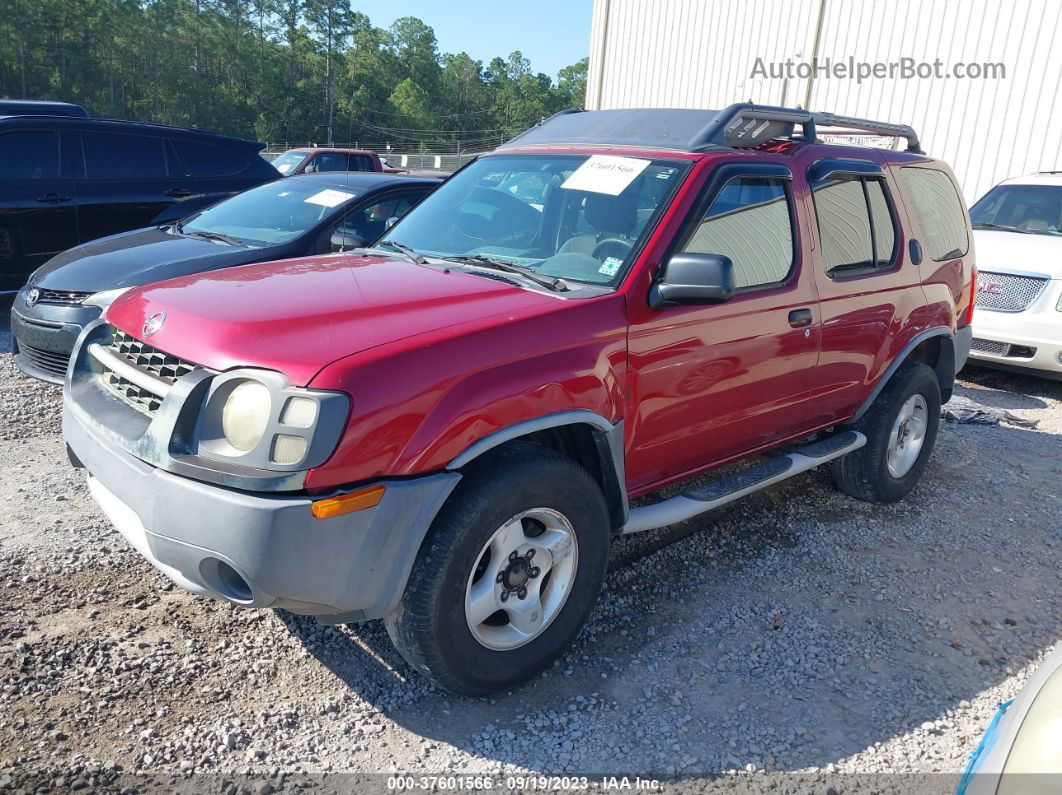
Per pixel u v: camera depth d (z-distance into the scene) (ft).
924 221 16.17
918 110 47.65
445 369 8.63
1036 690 6.81
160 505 8.32
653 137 12.66
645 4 63.00
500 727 9.39
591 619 11.65
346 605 8.42
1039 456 19.84
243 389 8.26
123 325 10.00
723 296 10.28
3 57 246.06
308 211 21.58
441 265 11.67
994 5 44.04
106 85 271.28
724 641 11.30
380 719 9.39
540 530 10.02
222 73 310.65
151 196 28.68
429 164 147.02
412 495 8.40
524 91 495.41
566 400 9.61
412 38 453.99
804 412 13.76
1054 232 28.04
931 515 15.97
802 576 13.21
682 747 9.23
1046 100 42.47
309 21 354.33
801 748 9.31
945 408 22.81
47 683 9.49
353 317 9.12
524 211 12.59
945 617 12.25
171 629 10.73
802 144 13.91
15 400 19.27
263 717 9.26
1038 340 24.81
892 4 48.21
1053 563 14.25
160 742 8.75
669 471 12.00
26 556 12.19
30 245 26.50
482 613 9.31
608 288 10.60
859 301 14.05
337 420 7.97
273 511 7.81
